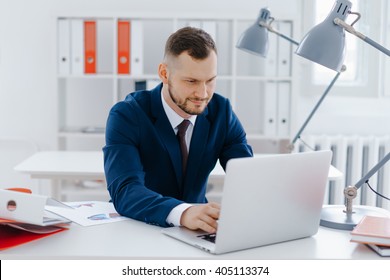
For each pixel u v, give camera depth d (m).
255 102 3.61
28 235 1.42
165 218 1.49
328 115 3.57
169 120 1.83
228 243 1.31
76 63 3.24
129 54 3.24
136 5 3.48
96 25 3.25
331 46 1.55
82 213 1.65
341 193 3.39
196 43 1.55
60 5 3.47
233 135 1.96
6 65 3.51
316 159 1.41
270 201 1.35
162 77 1.67
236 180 1.27
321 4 3.56
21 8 3.47
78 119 3.57
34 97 3.53
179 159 1.83
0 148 3.56
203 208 1.47
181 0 3.49
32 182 3.59
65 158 2.85
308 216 1.45
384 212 1.69
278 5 3.51
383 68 3.55
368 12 3.52
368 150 3.44
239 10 3.51
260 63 3.38
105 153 1.72
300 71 3.59
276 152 3.61
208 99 1.62
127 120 1.78
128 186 1.61
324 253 1.34
